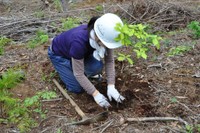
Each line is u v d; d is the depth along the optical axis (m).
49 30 4.26
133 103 2.62
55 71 3.10
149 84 2.84
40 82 2.97
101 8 5.28
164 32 4.08
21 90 2.87
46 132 2.39
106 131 2.36
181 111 2.52
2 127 2.46
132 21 4.50
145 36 2.35
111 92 2.62
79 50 2.41
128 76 2.97
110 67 2.61
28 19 4.58
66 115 2.54
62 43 2.70
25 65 3.26
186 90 2.75
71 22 4.31
